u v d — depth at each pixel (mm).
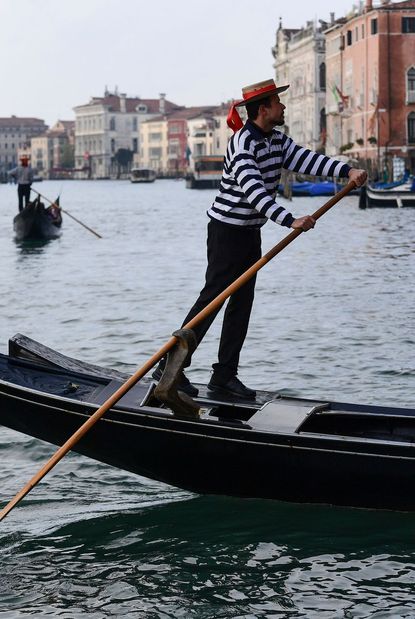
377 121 69062
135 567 5777
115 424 6348
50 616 5227
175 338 6059
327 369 10352
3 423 6695
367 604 5328
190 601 5371
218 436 6219
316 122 91375
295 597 5406
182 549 5984
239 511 6449
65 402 6332
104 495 6891
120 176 173375
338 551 5914
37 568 5781
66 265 21812
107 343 12039
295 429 6184
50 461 5855
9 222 40406
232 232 6402
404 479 6090
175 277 19125
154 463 6457
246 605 5332
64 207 59125
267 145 6324
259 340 11906
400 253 24156
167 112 165500
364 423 6480
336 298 15664
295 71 98062
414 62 68750
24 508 6691
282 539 6066
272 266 21000
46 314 14375
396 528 6172
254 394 6672
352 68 76688
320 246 26781
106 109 174250
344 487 6223
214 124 143250
